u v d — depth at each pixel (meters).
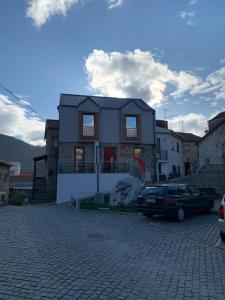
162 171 36.91
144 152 29.86
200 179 24.34
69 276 5.82
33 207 21.00
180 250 7.91
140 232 10.46
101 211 16.94
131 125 29.77
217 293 5.10
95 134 28.34
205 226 11.52
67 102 29.11
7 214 15.80
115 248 8.12
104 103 30.36
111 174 26.56
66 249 7.99
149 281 5.61
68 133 27.78
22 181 56.47
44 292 5.03
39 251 7.77
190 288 5.29
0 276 5.80
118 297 4.86
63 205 22.41
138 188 19.62
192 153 43.56
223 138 33.22
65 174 25.62
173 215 12.95
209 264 6.70
